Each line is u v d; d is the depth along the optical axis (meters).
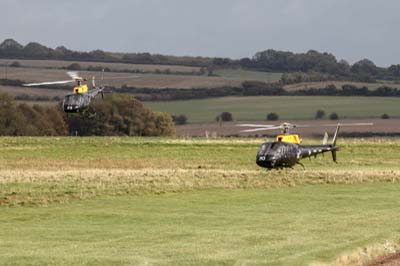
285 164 184.62
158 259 86.75
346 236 104.12
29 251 92.25
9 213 128.88
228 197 150.38
